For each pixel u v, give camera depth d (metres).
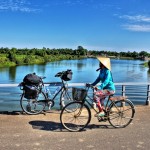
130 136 6.44
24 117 7.87
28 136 6.27
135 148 5.71
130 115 7.30
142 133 6.68
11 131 6.59
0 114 8.13
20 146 5.66
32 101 8.18
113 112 7.10
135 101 19.73
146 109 9.28
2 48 137.50
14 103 18.67
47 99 8.41
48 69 75.38
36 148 5.57
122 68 98.12
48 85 8.50
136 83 9.94
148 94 10.02
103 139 6.20
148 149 5.67
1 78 47.91
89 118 6.86
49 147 5.64
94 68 88.94
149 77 57.38
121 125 7.15
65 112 7.06
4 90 26.95
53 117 7.95
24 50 151.25
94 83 7.18
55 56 175.75
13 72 61.88
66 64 115.19
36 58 127.38
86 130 6.83
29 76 7.93
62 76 8.68
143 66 122.06
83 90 6.75
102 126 7.20
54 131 6.68
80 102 6.89
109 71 6.95
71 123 7.12
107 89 6.99
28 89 7.88
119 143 5.96
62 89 8.76
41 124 7.23
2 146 5.63
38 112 8.23
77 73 63.84
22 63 102.00
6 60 93.94
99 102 6.98
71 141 6.02
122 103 7.54
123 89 9.85
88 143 5.93
